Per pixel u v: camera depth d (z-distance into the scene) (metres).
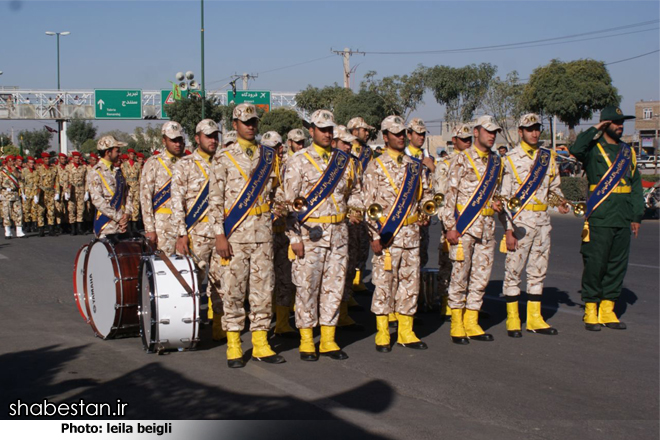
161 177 8.22
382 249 7.02
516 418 5.14
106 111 47.25
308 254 6.68
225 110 32.25
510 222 7.55
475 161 7.34
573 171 33.16
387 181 7.01
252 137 6.45
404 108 29.92
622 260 7.99
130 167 20.23
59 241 18.06
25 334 7.64
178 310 6.54
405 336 7.23
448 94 29.22
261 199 6.45
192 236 7.52
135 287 7.05
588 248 8.00
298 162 6.68
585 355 6.88
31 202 20.03
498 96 29.78
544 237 7.77
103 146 9.26
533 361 6.67
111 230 9.43
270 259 6.54
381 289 7.04
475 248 7.48
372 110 28.75
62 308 9.15
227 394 5.64
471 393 5.70
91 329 7.91
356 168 7.17
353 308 9.26
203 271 7.61
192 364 6.49
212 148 7.43
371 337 7.73
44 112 47.41
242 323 6.49
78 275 8.03
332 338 6.85
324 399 5.53
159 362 6.54
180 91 31.03
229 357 6.45
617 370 6.36
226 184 6.39
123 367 6.37
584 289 8.10
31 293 10.20
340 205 6.79
